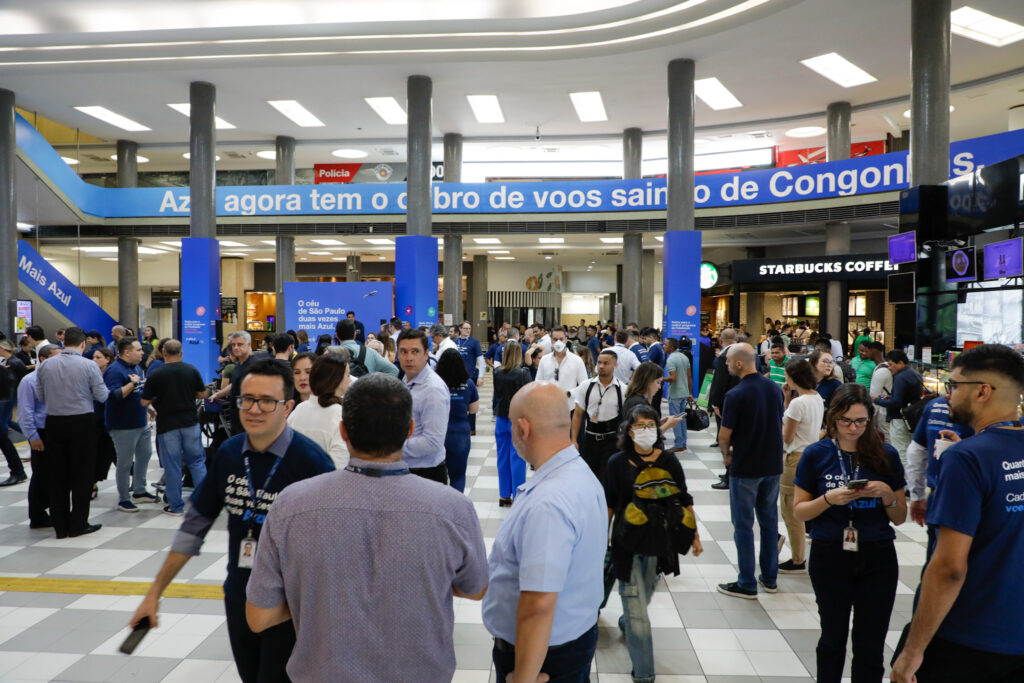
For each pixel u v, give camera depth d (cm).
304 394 368
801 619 357
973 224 799
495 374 578
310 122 1772
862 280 1382
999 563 177
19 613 358
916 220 870
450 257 1716
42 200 1575
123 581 403
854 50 1251
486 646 326
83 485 488
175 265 2662
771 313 1947
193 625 345
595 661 312
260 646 205
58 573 416
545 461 183
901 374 556
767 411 376
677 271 1278
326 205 1658
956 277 816
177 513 541
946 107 927
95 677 294
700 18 1070
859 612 250
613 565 296
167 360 539
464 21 1105
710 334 1680
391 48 1198
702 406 819
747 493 382
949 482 178
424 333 360
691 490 631
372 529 146
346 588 143
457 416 438
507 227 1650
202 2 1090
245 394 202
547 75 1397
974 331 848
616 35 1137
